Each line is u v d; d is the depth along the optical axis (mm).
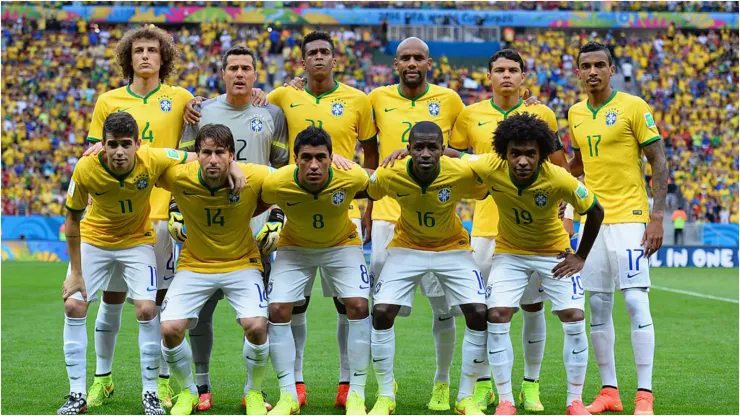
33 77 28875
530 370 5980
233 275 5555
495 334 5457
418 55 6273
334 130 6480
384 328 5516
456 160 5520
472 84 29766
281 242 5801
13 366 7469
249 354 5453
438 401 5902
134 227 5797
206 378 6051
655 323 11102
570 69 30609
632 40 31578
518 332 10383
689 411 5707
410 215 5582
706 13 31516
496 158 5414
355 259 5703
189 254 5656
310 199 5367
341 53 30531
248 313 5445
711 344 9148
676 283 17375
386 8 31844
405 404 6031
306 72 6723
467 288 5566
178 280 5562
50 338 9289
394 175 5402
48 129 27375
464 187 5516
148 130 6250
